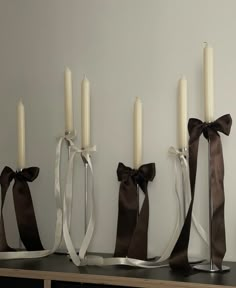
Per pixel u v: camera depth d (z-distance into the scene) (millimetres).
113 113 1466
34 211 1527
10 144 1593
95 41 1500
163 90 1407
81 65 1514
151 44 1429
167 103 1400
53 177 1532
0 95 1610
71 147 1404
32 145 1564
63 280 1173
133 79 1445
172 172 1384
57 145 1438
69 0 1539
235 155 1311
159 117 1408
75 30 1527
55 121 1540
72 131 1421
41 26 1571
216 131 1206
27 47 1587
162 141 1400
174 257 1192
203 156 1344
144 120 1424
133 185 1360
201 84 1362
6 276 1235
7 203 1581
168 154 1390
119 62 1466
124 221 1352
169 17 1410
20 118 1450
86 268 1231
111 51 1478
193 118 1242
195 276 1125
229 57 1334
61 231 1409
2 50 1615
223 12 1347
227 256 1309
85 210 1411
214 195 1196
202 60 1364
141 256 1292
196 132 1210
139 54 1441
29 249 1442
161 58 1414
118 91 1463
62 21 1545
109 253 1442
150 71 1426
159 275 1139
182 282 1062
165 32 1413
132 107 1443
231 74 1329
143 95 1431
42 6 1573
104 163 1469
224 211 1299
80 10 1523
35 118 1565
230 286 1025
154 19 1429
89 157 1381
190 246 1346
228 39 1338
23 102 1582
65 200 1361
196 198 1345
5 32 1613
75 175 1506
